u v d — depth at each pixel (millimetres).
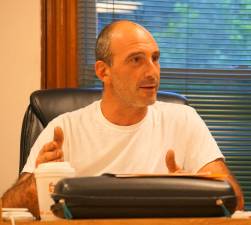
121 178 1193
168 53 3846
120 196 1166
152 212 1184
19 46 3619
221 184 1231
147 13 3822
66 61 3682
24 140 2660
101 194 1161
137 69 2287
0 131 3555
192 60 3859
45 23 3654
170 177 1232
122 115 2406
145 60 2293
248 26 3898
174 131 2490
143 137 2436
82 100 2707
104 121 2445
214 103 3867
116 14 3791
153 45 2316
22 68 3611
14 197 1977
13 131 3564
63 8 3678
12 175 3527
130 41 2305
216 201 1203
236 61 3895
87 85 3740
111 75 2363
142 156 2395
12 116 3574
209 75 3873
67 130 2469
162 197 1181
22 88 3598
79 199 1154
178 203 1188
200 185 1209
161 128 2484
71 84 3682
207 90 3871
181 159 2461
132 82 2291
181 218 1174
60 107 2686
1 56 3604
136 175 1227
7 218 1356
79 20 3744
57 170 1495
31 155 2404
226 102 3879
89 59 3756
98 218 1172
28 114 2701
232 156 3857
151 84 2293
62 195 1162
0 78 3590
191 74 3859
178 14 3852
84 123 2477
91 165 2395
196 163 2430
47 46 3652
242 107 3889
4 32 3613
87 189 1161
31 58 3623
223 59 3883
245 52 3898
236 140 3865
